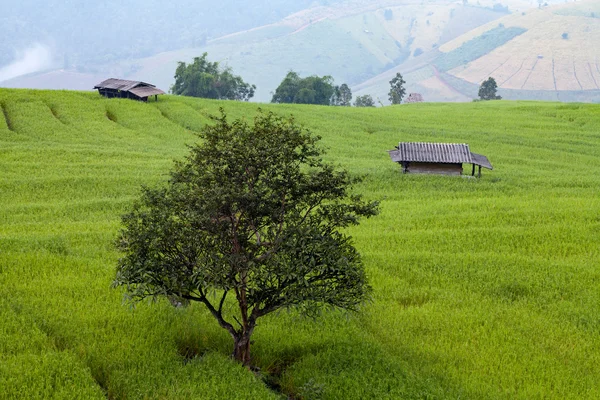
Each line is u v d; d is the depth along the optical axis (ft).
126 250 61.16
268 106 298.15
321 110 302.45
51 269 89.15
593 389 63.10
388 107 365.61
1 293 76.54
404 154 176.86
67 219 129.80
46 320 68.69
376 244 115.24
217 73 479.82
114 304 76.59
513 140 248.73
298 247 57.93
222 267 57.41
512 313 84.33
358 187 165.07
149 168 179.22
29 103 250.16
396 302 87.40
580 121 293.43
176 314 74.90
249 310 79.92
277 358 67.21
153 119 252.01
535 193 161.48
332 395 58.44
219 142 61.00
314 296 58.70
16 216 129.59
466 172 189.06
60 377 55.11
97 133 226.99
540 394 62.28
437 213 140.36
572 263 104.17
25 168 171.01
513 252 111.65
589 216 131.95
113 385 56.39
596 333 78.33
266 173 60.75
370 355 66.23
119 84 284.00
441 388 60.90
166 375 59.00
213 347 67.92
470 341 75.25
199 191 57.88
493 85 622.54
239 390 56.08
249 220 60.75
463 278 98.22
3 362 56.65
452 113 323.78
